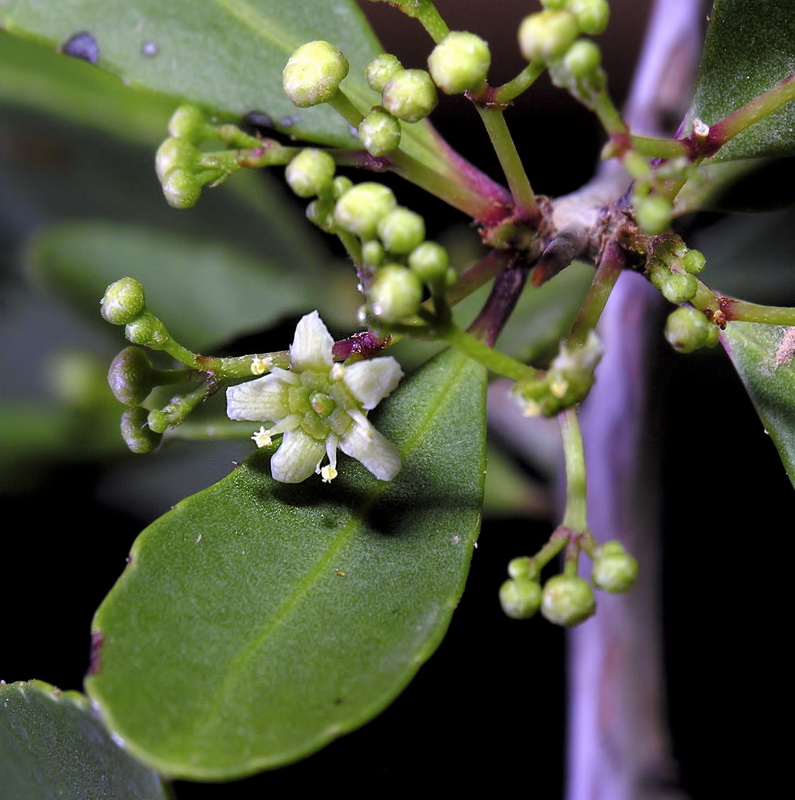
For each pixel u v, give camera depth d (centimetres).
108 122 15
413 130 12
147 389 12
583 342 12
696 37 14
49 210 15
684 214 13
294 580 12
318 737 11
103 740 12
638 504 14
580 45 11
